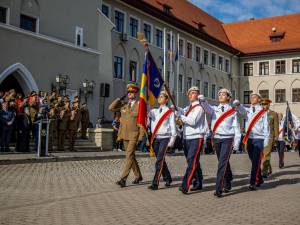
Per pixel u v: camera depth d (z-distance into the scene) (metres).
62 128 19.45
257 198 8.54
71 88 26.86
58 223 5.96
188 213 6.85
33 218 6.27
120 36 35.62
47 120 15.79
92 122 28.45
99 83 29.50
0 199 7.80
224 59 55.78
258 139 9.95
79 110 20.28
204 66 49.94
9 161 13.83
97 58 29.33
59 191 8.88
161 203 7.76
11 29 22.69
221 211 7.07
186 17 50.47
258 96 10.20
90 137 22.77
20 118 17.09
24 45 23.62
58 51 26.03
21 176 11.09
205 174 13.10
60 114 19.41
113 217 6.43
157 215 6.64
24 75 23.52
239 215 6.73
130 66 37.09
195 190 9.53
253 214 6.83
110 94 32.31
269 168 13.09
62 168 13.46
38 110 17.64
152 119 9.66
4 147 16.70
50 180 10.55
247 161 19.80
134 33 37.91
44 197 8.11
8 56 22.61
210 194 8.99
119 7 35.81
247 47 59.31
